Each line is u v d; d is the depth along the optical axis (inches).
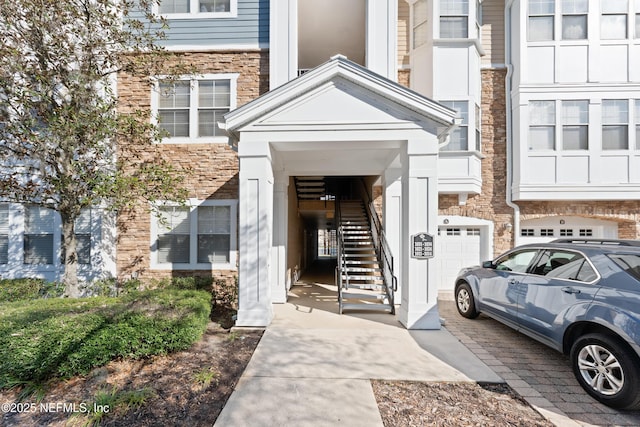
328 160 294.8
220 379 143.2
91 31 221.6
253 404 122.1
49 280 300.8
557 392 134.1
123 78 309.0
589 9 314.3
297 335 196.5
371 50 303.4
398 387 136.6
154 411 119.8
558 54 318.0
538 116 321.7
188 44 310.7
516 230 331.9
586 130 315.9
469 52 321.7
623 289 129.6
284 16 302.0
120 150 258.7
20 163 281.7
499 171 338.0
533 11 322.3
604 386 127.0
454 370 152.6
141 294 221.6
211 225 307.9
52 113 211.8
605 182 311.4
